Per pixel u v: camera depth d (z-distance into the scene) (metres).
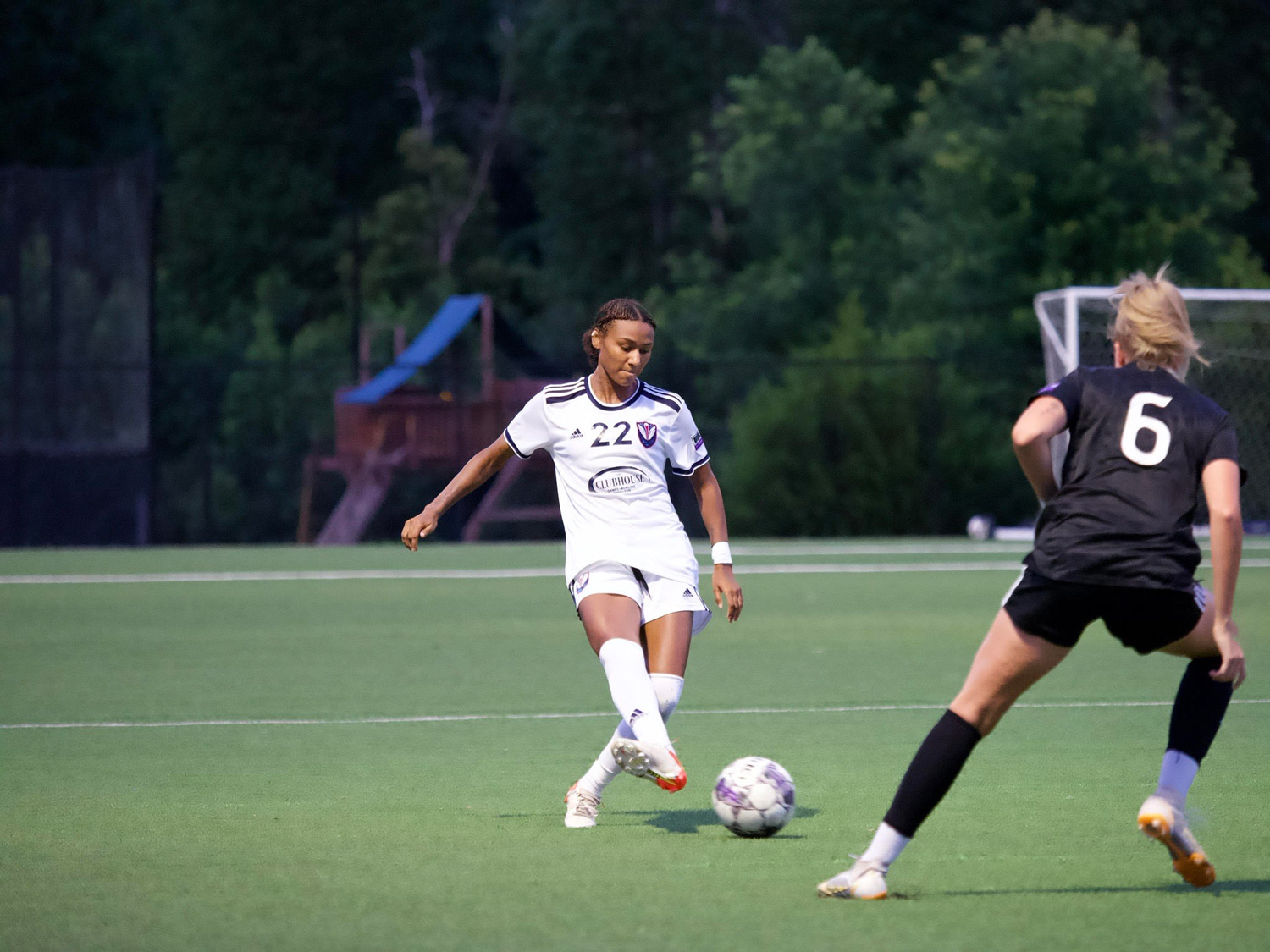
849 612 59.81
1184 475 17.45
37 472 139.75
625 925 17.03
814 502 121.56
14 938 16.62
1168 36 186.38
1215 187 150.00
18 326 128.38
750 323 173.62
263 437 180.50
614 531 22.00
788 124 179.00
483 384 137.25
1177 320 18.02
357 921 17.25
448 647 48.59
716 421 165.50
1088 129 147.25
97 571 85.25
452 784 26.06
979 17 194.62
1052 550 17.47
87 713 35.00
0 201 132.00
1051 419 17.52
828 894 18.23
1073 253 143.88
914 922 17.16
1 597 68.06
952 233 149.50
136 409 128.50
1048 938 16.48
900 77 197.00
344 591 71.69
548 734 31.77
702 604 22.48
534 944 16.28
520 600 66.56
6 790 25.56
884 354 132.12
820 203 179.62
